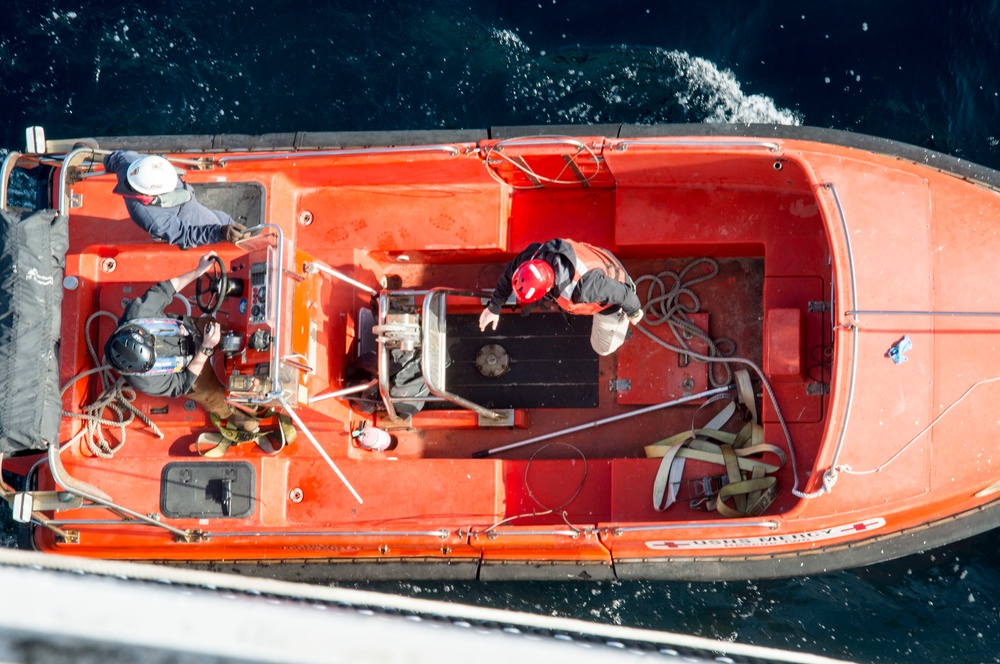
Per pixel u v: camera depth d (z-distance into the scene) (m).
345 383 21.06
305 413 20.33
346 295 21.33
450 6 25.52
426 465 20.16
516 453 21.56
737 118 23.52
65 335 20.69
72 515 20.38
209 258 19.05
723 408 20.77
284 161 21.03
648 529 18.47
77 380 20.44
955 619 20.11
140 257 21.42
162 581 5.53
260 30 25.69
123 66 25.55
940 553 20.48
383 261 22.48
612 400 21.48
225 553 20.38
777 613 20.77
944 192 19.06
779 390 19.73
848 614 20.53
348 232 21.69
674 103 23.88
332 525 19.95
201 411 20.73
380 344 19.44
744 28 24.20
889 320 18.39
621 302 17.98
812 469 18.16
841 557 19.02
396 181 21.50
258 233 18.81
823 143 19.48
